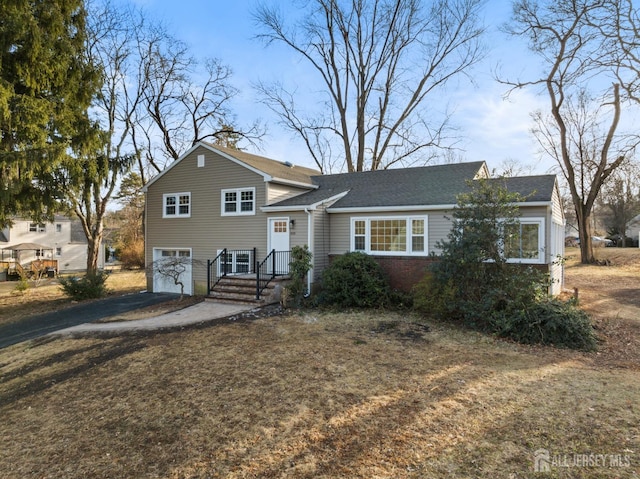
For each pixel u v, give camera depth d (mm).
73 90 13141
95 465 4102
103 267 40531
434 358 7098
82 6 13812
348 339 8430
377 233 13711
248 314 11219
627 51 18672
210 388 5934
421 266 12820
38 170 11562
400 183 15703
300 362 6926
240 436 4480
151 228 18047
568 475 3525
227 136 26781
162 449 4320
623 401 5082
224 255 14953
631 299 13430
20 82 11867
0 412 5719
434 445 4113
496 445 4074
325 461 3908
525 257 10203
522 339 8266
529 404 5043
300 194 16656
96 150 13922
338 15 25469
